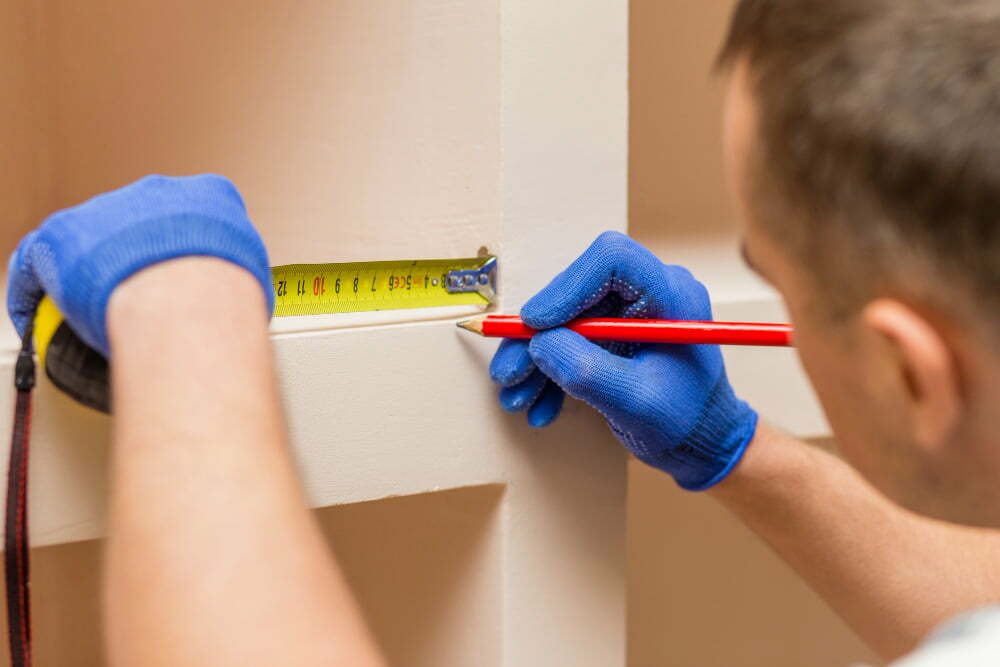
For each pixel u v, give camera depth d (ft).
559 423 3.20
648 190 4.81
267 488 1.82
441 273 3.05
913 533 3.19
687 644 5.76
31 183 4.75
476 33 2.99
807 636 6.06
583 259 2.84
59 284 2.08
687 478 3.16
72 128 4.69
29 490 2.50
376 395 2.90
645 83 4.74
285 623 1.69
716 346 3.12
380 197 3.41
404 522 3.58
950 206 1.51
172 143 4.24
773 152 1.75
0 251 4.55
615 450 3.32
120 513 1.79
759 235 1.90
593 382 2.80
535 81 2.99
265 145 3.85
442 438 3.01
